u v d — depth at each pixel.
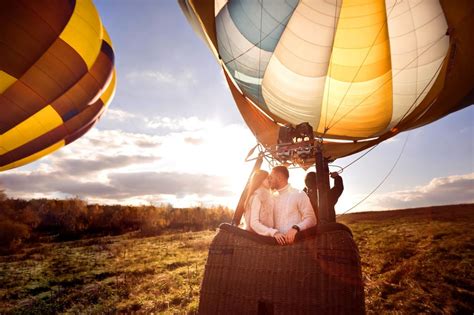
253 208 2.95
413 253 10.85
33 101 12.68
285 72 8.02
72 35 12.84
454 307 6.32
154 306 7.29
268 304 2.65
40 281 10.98
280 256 2.62
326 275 2.50
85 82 13.78
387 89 7.91
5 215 25.17
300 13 7.48
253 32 7.33
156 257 14.20
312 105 8.17
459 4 5.34
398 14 7.05
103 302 7.98
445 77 5.69
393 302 6.72
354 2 7.15
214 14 6.00
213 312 2.63
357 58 7.76
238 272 2.67
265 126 7.09
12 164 13.80
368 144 7.51
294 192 3.02
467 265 8.88
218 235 2.84
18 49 11.73
